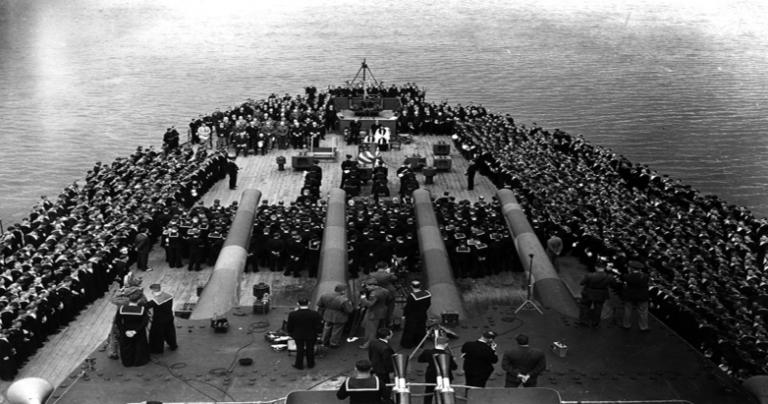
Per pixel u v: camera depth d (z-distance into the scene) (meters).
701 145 95.38
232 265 37.28
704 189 80.94
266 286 35.16
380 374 26.45
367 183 59.12
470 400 21.25
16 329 32.38
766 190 80.50
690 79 135.25
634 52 161.75
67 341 35.03
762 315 34.53
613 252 41.44
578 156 63.78
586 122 104.75
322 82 124.44
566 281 42.31
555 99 117.75
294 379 29.28
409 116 74.88
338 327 31.77
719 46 170.50
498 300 39.91
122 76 129.00
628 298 33.84
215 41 165.62
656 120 106.56
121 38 168.38
